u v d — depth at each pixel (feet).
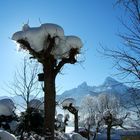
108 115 141.08
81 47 56.65
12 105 71.51
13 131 69.05
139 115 25.40
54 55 55.72
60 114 100.12
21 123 69.77
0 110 70.33
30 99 73.56
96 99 165.78
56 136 75.56
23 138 61.62
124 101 25.55
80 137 81.92
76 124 100.89
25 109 72.13
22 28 56.18
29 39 54.65
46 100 54.29
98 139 159.53
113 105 144.05
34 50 54.65
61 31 54.85
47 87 54.60
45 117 53.83
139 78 25.29
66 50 55.98
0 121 70.03
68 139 80.23
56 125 88.89
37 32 54.34
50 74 54.80
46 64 55.01
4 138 47.78
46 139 52.80
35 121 71.56
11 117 70.59
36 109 71.82
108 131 147.43
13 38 55.21
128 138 30.78
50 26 54.29
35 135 64.59
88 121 153.89
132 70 25.41
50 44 54.08
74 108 98.17
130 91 25.34
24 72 72.64
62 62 56.08
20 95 71.10
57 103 78.23
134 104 25.18
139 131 27.50
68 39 55.98
